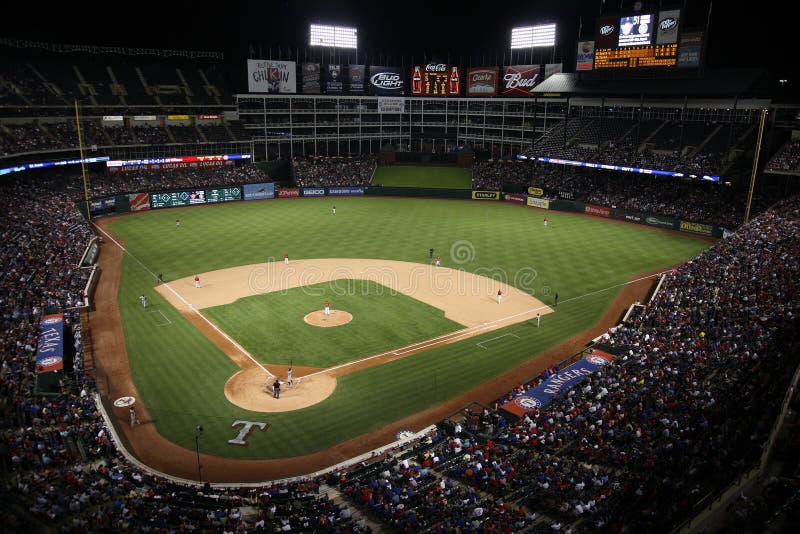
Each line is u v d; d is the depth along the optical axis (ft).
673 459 77.10
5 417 94.17
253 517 73.87
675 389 98.58
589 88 279.69
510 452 88.38
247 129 342.44
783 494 62.75
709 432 80.94
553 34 345.10
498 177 321.32
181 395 112.16
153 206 279.69
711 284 146.82
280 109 353.51
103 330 140.67
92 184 269.64
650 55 255.50
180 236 229.66
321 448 96.53
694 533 57.31
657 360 111.24
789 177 236.63
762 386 90.12
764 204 234.58
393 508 73.26
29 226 194.49
